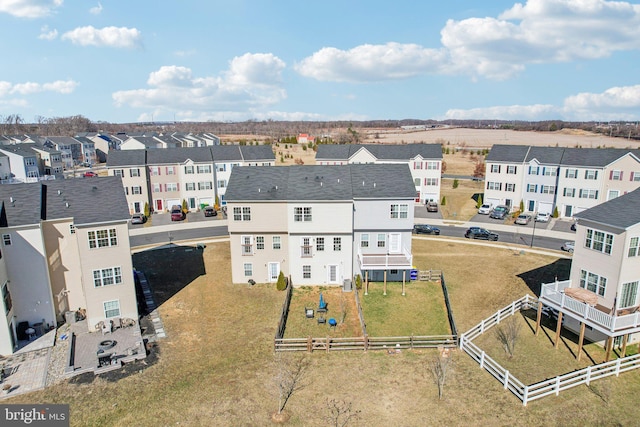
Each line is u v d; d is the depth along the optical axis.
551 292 27.47
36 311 29.53
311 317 31.89
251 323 31.03
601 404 21.59
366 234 38.62
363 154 74.38
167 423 20.72
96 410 21.61
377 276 39.56
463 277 39.25
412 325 30.88
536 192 64.88
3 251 27.89
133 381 24.05
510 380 23.47
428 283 38.56
